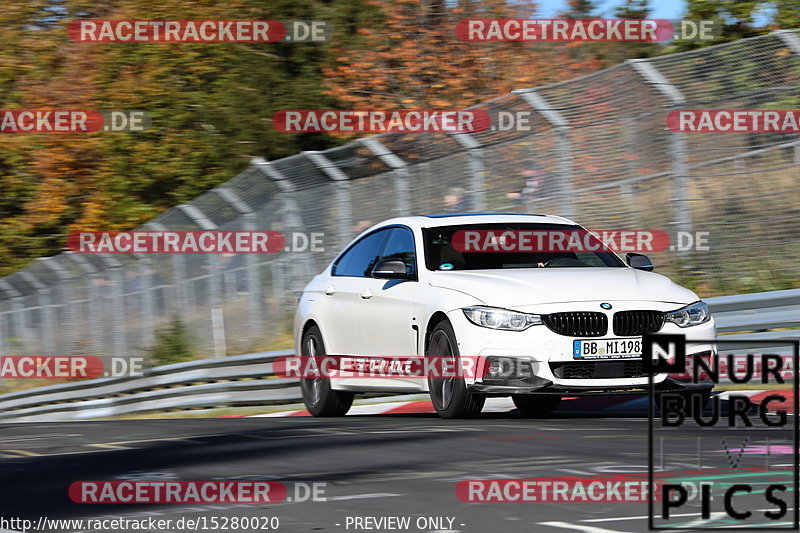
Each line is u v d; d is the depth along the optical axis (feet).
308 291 144.77
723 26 287.48
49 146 338.13
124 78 336.49
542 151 187.62
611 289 115.34
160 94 332.19
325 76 330.75
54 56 355.15
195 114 333.42
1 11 361.30
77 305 279.69
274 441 100.83
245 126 329.11
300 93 328.90
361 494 71.61
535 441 93.91
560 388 111.86
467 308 114.93
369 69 310.04
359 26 327.26
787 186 186.80
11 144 338.54
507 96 188.75
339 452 91.50
